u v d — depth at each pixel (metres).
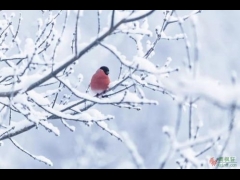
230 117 4.32
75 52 6.73
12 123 8.20
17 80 7.35
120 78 7.91
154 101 7.36
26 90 7.30
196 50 4.63
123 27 6.99
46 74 7.25
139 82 7.44
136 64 6.74
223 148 4.92
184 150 4.81
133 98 7.36
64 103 8.43
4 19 9.30
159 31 7.70
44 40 7.82
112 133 8.00
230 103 3.95
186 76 4.39
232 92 3.94
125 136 4.54
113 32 6.98
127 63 6.77
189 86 4.04
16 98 7.61
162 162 4.32
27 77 7.36
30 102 8.22
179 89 4.07
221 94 3.97
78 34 6.63
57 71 7.07
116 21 6.48
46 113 7.92
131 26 7.27
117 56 6.80
